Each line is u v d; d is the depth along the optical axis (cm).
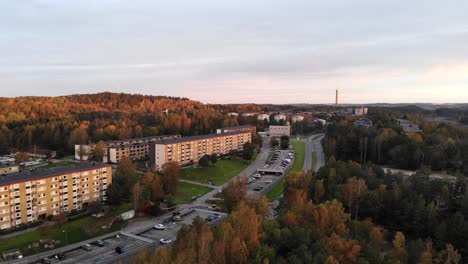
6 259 7550
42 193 10131
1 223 9181
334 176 10938
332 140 19175
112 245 8469
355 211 9762
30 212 9844
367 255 6700
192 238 6544
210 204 12169
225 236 6550
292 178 11025
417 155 14600
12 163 16612
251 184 14775
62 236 8888
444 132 18662
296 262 6159
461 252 7600
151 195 11538
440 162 13950
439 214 8806
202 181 15288
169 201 11406
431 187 9794
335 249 6769
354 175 11225
